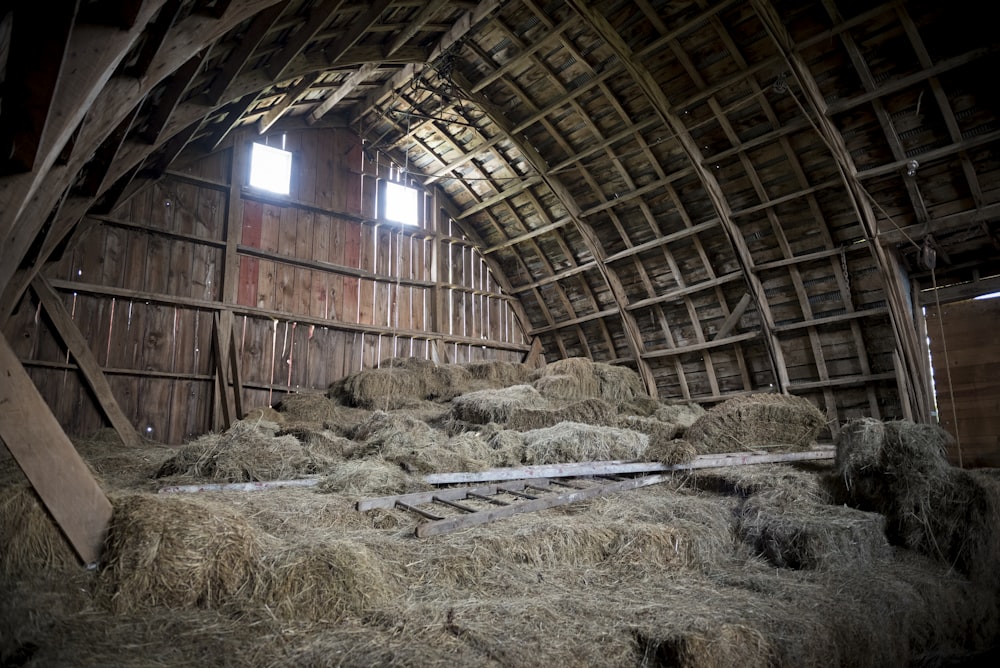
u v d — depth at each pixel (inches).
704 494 199.2
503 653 87.5
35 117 88.4
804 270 324.5
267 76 235.6
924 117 257.6
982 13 226.4
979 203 258.2
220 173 332.8
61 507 102.1
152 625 90.8
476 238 447.8
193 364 313.1
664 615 107.7
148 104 181.3
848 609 126.0
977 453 278.8
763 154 305.1
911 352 290.0
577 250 413.1
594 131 336.5
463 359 426.9
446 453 199.8
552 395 328.8
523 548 128.7
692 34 276.4
